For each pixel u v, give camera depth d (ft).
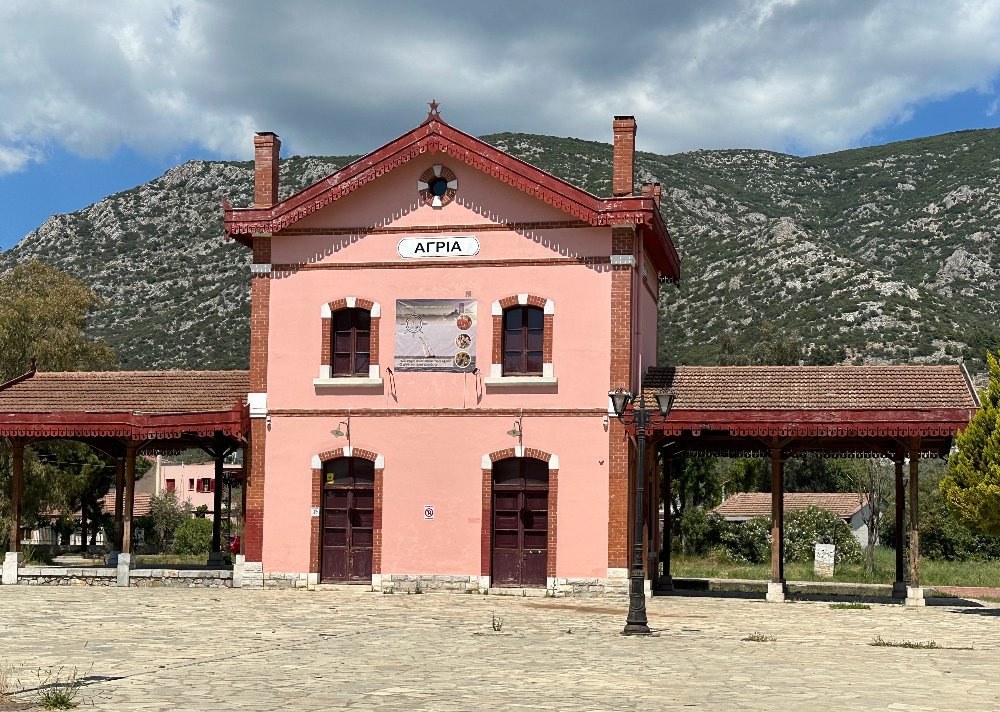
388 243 100.17
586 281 96.48
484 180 99.04
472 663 53.42
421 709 40.29
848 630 72.79
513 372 97.96
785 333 284.61
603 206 95.25
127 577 101.96
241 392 105.29
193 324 329.72
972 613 86.33
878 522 171.63
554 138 422.41
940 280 348.59
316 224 101.40
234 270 368.68
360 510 99.66
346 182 99.60
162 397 105.29
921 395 94.17
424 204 100.01
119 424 99.96
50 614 76.69
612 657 56.29
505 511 97.19
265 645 60.39
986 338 268.41
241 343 308.19
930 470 228.63
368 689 45.14
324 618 75.46
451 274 98.94
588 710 40.37
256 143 104.83
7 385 108.58
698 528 169.99
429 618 76.13
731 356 260.01
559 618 77.25
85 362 168.66
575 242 96.99
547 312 96.73
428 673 49.96
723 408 92.53
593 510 94.73
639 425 72.28
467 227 98.99
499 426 97.04
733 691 45.42
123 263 392.06
